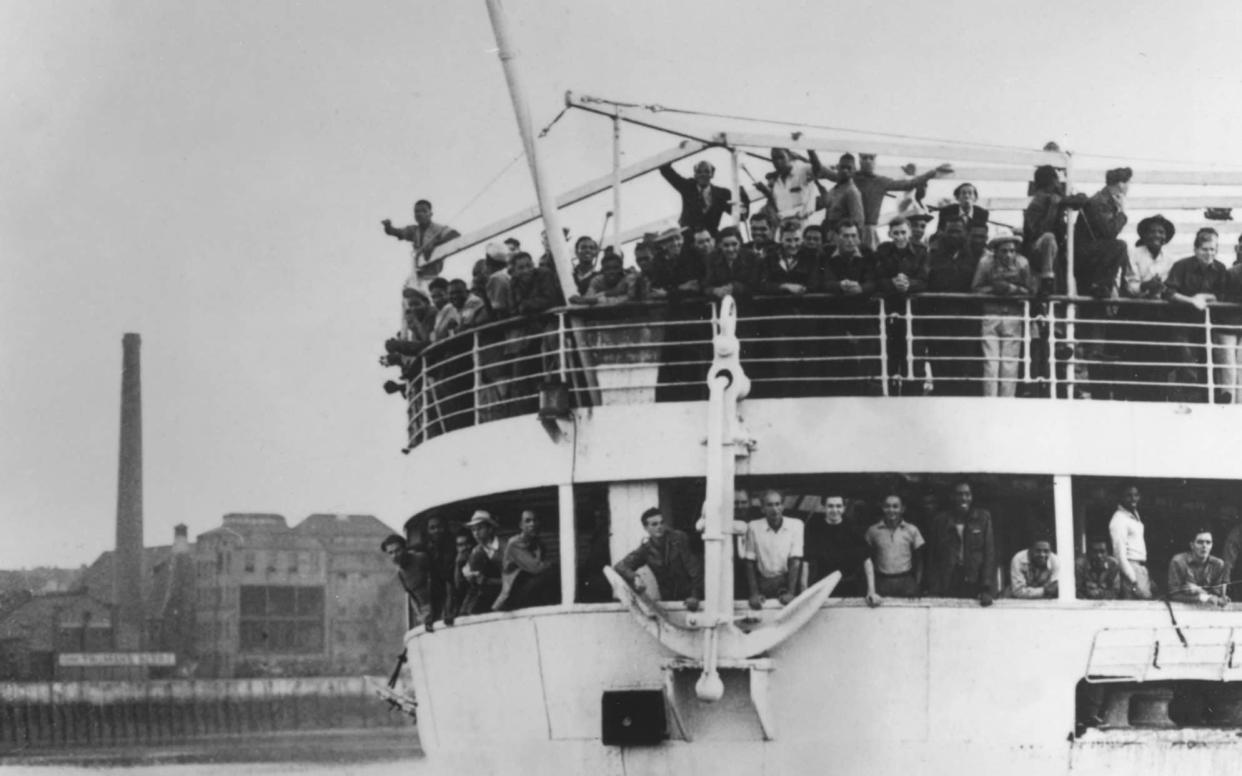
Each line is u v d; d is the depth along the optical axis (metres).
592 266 23.44
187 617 76.12
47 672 75.19
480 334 22.69
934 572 19.61
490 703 20.98
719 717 19.44
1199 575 20.19
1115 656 19.75
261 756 51.88
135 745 60.22
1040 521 21.09
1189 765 20.06
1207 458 20.20
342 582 76.44
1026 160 23.47
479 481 21.25
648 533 19.69
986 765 19.52
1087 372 21.45
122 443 79.19
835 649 19.36
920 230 20.20
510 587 20.84
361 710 73.00
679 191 23.42
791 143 23.55
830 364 20.72
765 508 19.53
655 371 20.31
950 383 21.14
